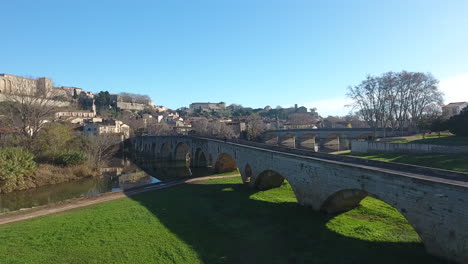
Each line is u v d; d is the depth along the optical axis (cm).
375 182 1692
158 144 8425
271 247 1730
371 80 7356
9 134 5597
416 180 1457
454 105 9856
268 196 2978
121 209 2606
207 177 4297
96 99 15650
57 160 4862
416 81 6756
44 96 5156
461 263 1270
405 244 1622
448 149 4294
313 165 2258
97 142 5919
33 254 1684
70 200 3058
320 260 1541
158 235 1938
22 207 3234
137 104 17988
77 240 1880
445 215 1331
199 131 10831
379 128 7850
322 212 2222
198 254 1647
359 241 1717
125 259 1603
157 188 3591
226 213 2439
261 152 3120
